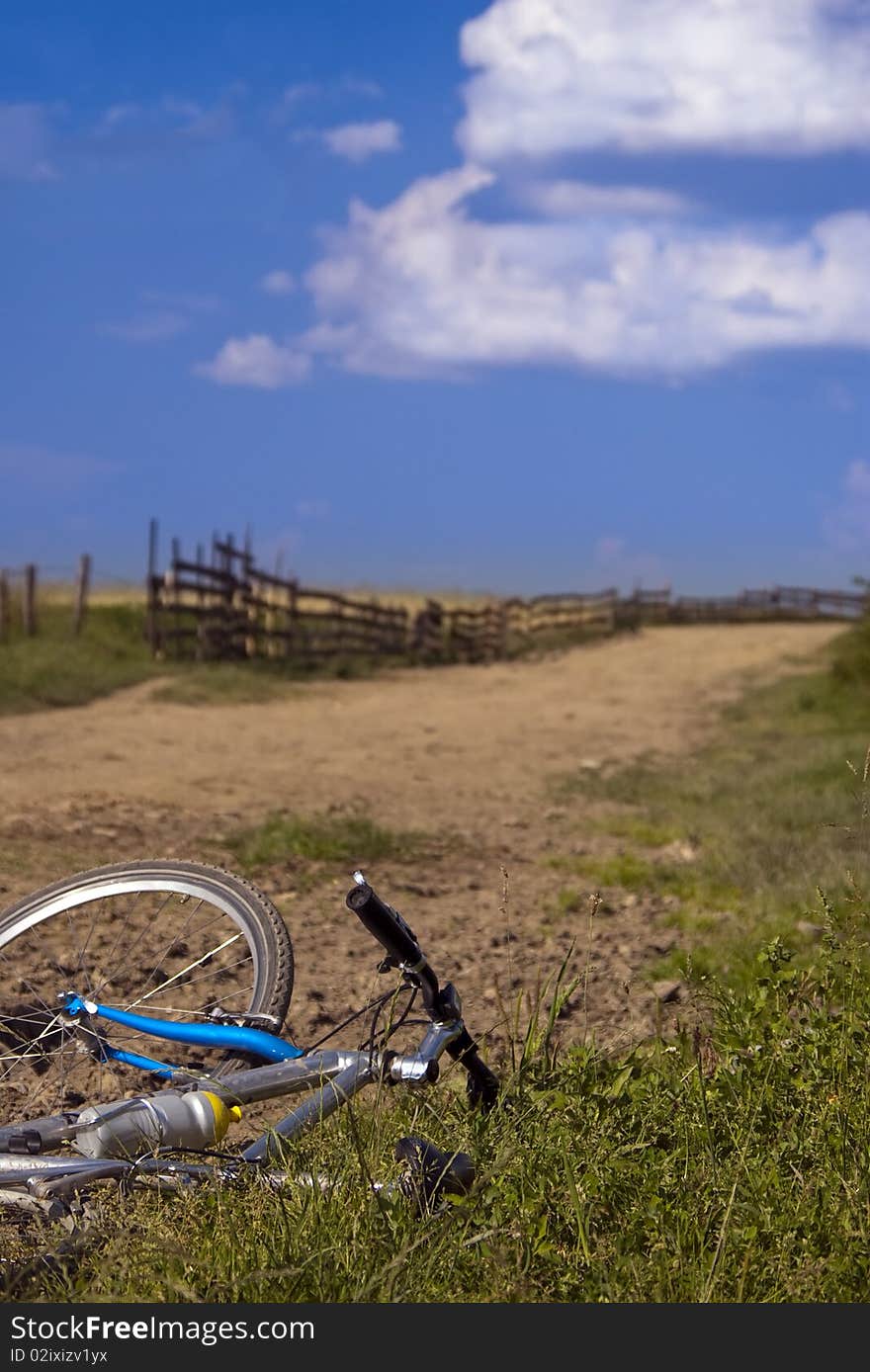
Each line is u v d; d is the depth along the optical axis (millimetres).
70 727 14242
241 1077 2486
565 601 45719
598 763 13289
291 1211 2346
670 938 5715
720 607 59438
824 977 3527
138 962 4781
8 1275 2111
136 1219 2252
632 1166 2572
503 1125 2602
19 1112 3316
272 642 26828
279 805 9570
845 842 7391
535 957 5391
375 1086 3002
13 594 24344
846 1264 2295
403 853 7840
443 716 18156
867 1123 2789
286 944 3295
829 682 20422
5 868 6234
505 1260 2262
